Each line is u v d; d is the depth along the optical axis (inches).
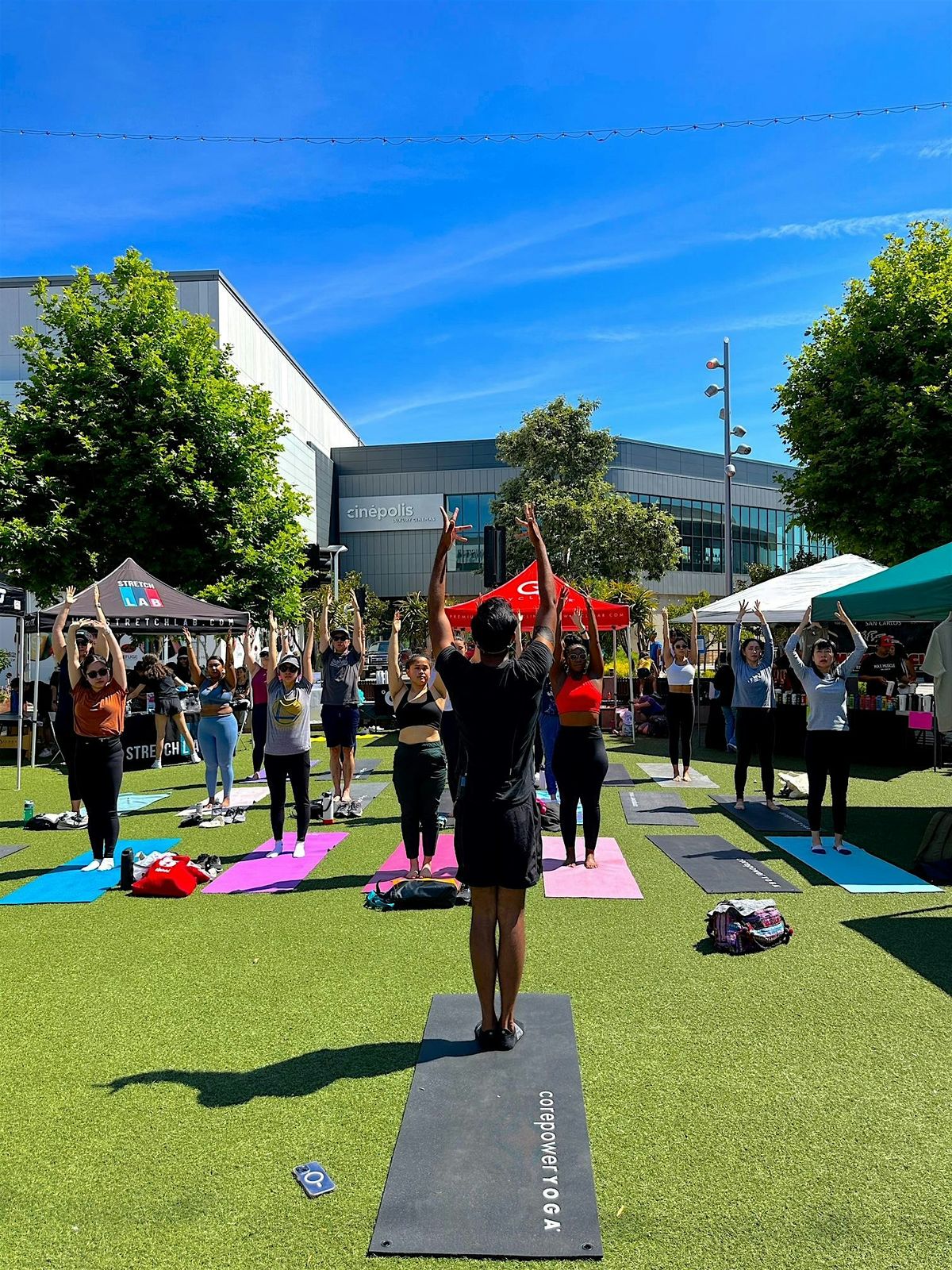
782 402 747.4
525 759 134.6
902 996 158.7
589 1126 116.0
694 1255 91.0
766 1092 124.7
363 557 2571.4
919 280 657.0
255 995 163.8
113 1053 141.2
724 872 245.8
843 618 272.8
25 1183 106.0
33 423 666.8
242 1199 102.0
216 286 1541.6
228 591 674.2
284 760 274.8
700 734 644.7
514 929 135.7
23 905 227.8
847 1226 95.3
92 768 259.3
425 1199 100.1
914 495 637.3
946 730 278.5
